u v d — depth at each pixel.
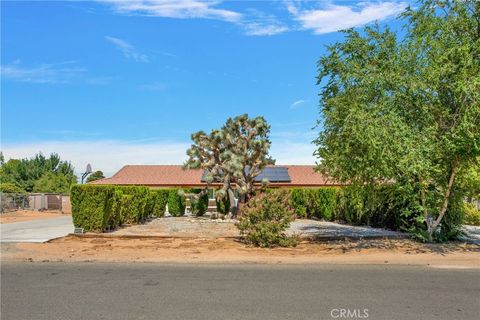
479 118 12.23
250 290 7.68
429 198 13.53
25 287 7.91
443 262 10.93
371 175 13.03
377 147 11.39
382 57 13.09
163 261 10.97
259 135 23.52
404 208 15.91
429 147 12.03
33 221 24.22
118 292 7.51
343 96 12.91
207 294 7.36
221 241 14.41
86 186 16.00
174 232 17.20
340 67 13.17
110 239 14.88
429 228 14.22
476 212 22.14
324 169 14.83
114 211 17.58
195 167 23.48
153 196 24.84
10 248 12.72
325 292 7.53
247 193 22.94
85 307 6.54
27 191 53.91
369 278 8.83
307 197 26.39
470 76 11.91
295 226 21.11
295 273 9.36
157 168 44.88
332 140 12.99
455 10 13.14
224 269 9.87
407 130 11.80
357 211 20.81
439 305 6.72
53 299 7.02
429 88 12.28
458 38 12.98
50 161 59.19
